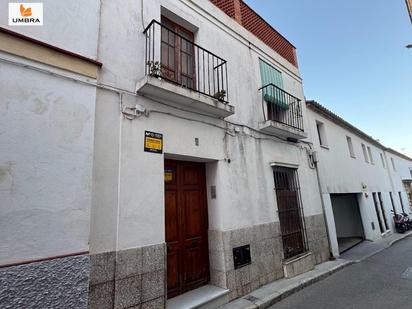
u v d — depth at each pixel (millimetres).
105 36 3254
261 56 6438
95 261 2641
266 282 4602
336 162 9203
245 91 5496
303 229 6051
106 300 2639
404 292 4418
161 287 3082
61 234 2398
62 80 2684
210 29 5031
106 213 2814
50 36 2699
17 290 2094
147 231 3104
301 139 7016
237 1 6121
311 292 4516
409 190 20422
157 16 3977
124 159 3082
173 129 3754
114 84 3205
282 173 5988
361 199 10797
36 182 2340
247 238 4500
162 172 3439
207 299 3553
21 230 2199
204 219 4340
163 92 3504
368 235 10406
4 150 2223
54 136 2516
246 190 4762
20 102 2373
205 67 4707
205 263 4180
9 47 2402
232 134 4797
